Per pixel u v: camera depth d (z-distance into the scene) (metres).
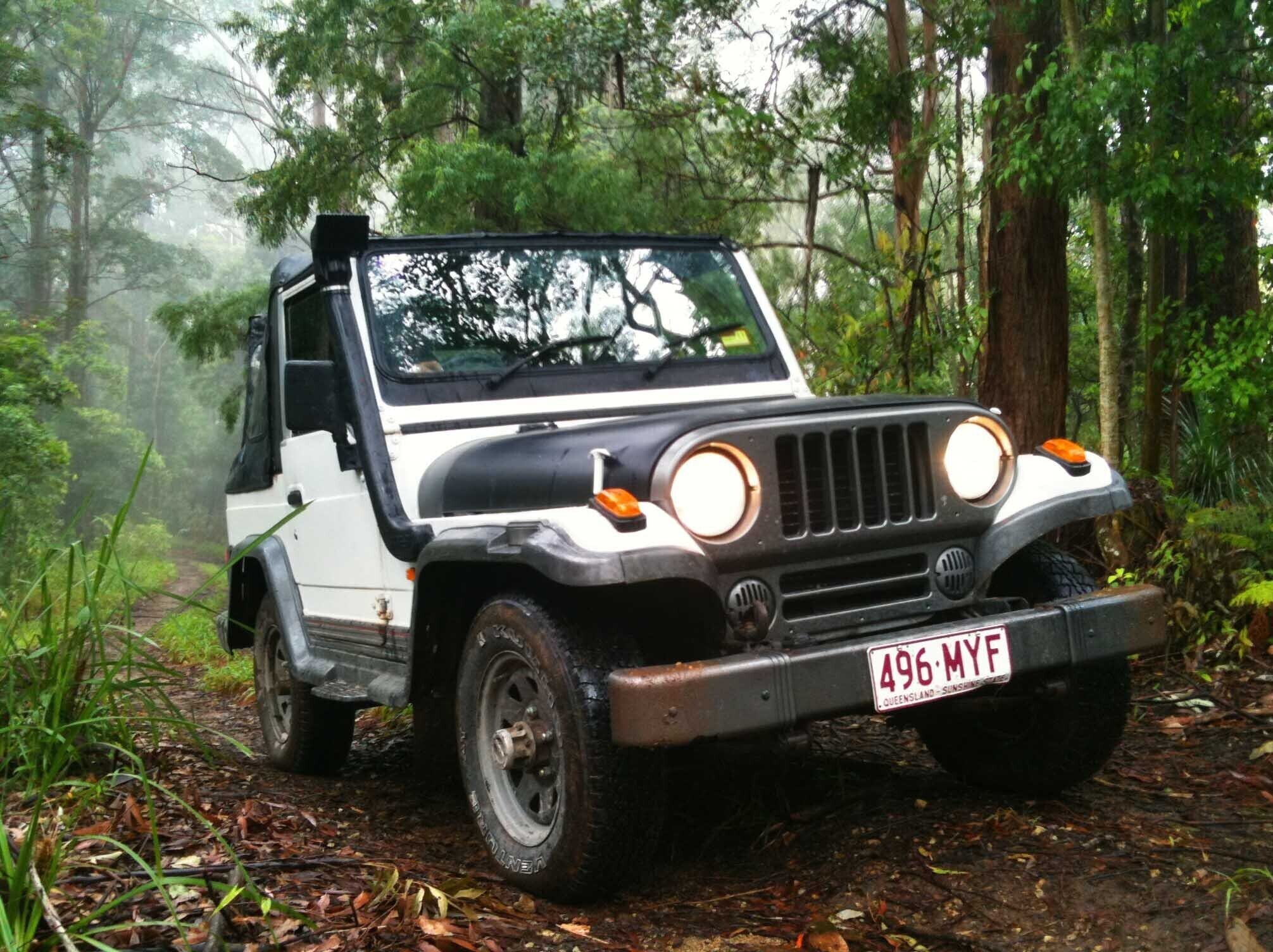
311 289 4.57
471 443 3.76
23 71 28.22
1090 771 3.64
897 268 9.03
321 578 4.55
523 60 13.17
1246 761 4.09
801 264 12.22
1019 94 7.57
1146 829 3.39
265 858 3.32
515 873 3.21
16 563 12.88
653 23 11.62
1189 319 8.45
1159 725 4.66
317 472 4.53
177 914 2.67
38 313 41.16
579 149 13.62
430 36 14.33
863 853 3.35
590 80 12.41
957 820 3.57
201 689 9.25
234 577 5.50
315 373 3.86
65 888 2.89
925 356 8.84
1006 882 3.07
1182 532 6.11
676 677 2.79
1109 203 7.03
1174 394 8.70
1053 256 7.36
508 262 4.24
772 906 3.09
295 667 4.61
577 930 2.92
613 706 2.83
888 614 3.30
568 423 3.93
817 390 9.35
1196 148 6.50
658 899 3.17
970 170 9.70
